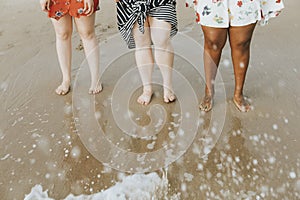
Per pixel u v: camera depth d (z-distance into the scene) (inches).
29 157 98.3
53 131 106.6
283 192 85.0
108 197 86.4
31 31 161.2
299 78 122.4
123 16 103.7
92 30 113.9
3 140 104.0
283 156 94.2
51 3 106.4
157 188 87.7
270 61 131.9
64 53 116.4
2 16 176.4
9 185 90.6
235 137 101.0
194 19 166.1
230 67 129.7
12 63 138.3
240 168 91.7
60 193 88.1
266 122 105.2
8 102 118.3
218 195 85.2
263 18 98.8
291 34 148.4
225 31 99.0
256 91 117.8
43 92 122.5
